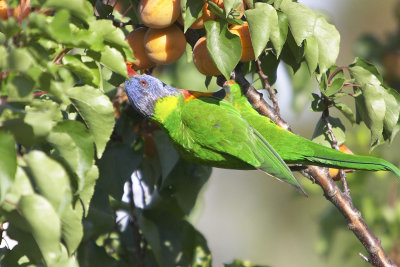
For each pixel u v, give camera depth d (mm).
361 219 7562
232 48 6305
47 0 5055
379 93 7172
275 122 7789
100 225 7707
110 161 7918
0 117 4727
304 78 9984
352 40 23391
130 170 7930
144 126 8562
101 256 7668
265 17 6250
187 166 8875
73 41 4754
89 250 7656
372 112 7223
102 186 7805
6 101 4781
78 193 5348
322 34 6781
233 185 26641
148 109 7703
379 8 23188
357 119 8117
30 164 4809
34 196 4695
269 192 26172
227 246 25812
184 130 7703
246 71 7957
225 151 7434
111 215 7797
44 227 4703
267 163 7254
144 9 6641
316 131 7891
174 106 7703
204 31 7516
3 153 4332
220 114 7535
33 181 5195
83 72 5473
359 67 7375
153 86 7664
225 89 7820
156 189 9195
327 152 7172
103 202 7840
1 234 6070
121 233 9117
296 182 7039
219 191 26641
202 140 7559
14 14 5590
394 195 11633
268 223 25609
